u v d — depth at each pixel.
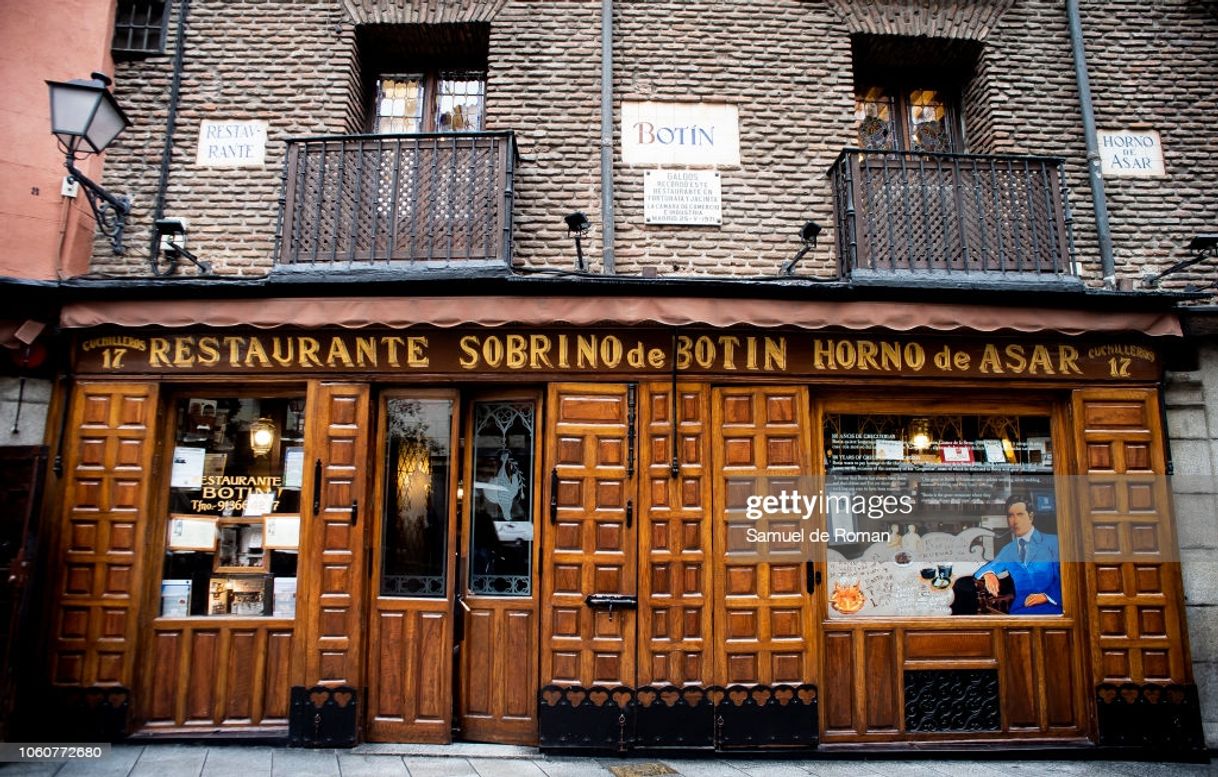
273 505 6.01
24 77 6.12
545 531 5.72
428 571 5.85
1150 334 5.87
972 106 7.25
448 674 5.66
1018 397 6.28
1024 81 7.03
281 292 5.68
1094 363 6.17
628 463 5.78
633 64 6.82
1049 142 6.92
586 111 6.71
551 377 5.88
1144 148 7.04
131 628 5.57
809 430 5.94
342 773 4.98
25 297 5.70
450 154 6.07
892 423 6.25
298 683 5.54
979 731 5.76
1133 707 5.77
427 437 6.02
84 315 5.62
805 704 5.58
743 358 5.95
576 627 5.61
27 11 6.23
